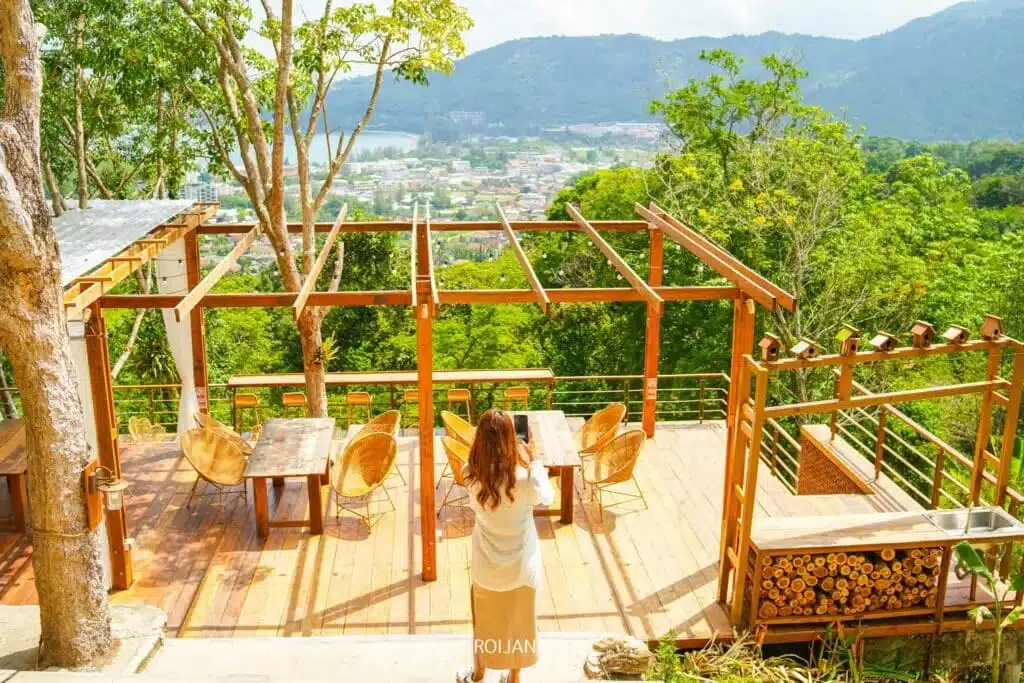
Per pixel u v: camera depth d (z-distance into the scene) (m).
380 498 9.02
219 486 8.74
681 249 23.45
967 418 20.03
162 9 12.12
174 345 10.12
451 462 8.27
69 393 4.88
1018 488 16.44
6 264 4.57
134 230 8.70
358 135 11.19
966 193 29.27
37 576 5.04
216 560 7.76
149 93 13.12
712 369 23.05
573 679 5.28
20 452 8.14
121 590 7.24
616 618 6.81
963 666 6.61
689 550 7.91
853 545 6.27
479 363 26.42
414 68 10.92
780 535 6.43
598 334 26.44
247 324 31.61
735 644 6.25
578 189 27.86
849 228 21.91
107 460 6.98
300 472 7.94
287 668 5.55
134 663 5.23
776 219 20.84
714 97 24.28
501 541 4.04
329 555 7.87
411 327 27.56
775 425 10.08
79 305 6.27
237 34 11.61
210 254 30.88
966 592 6.61
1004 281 22.84
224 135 13.38
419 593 7.24
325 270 25.34
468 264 27.48
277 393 28.95
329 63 10.66
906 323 21.31
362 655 5.71
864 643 6.49
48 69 14.49
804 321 21.11
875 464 8.65
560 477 8.56
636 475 9.51
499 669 4.25
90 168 18.16
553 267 26.83
